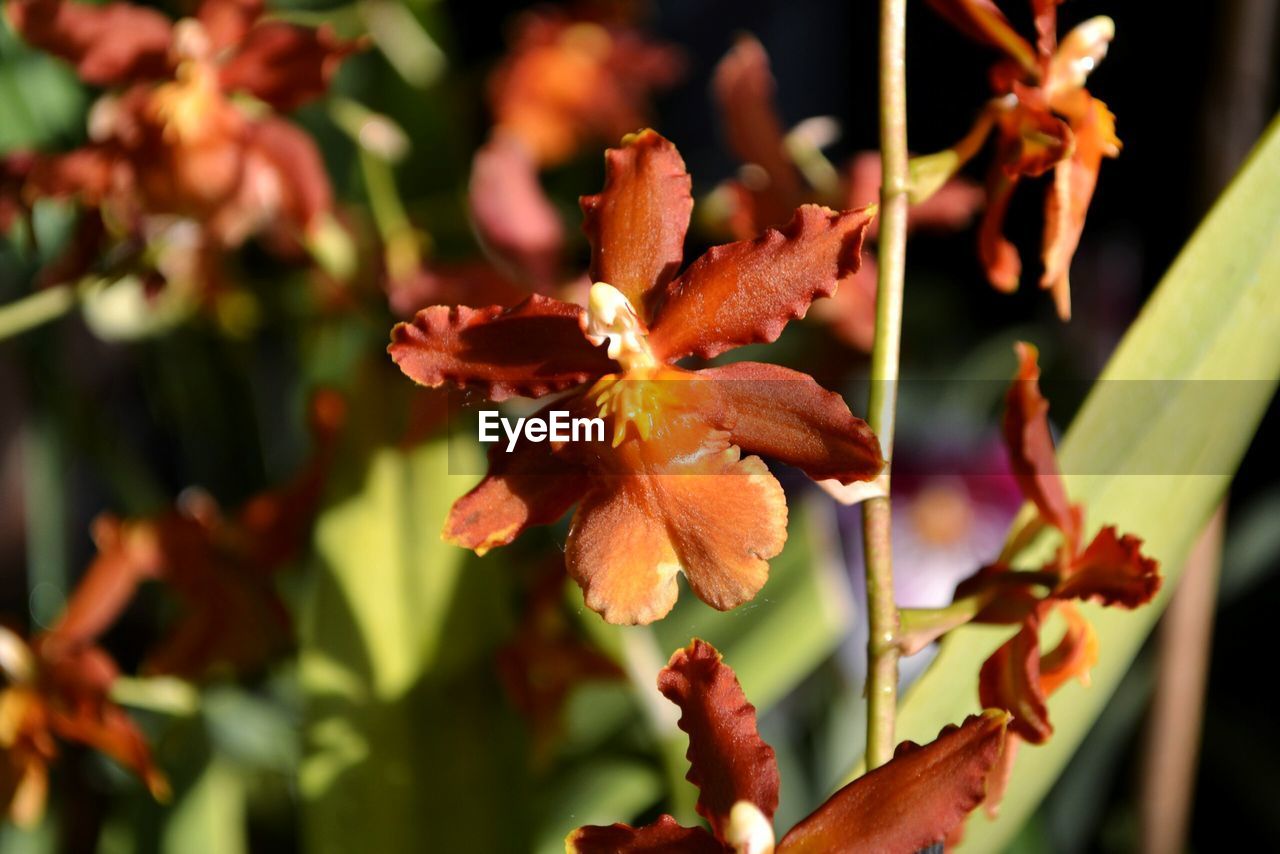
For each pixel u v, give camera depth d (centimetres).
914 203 33
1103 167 67
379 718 42
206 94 43
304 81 43
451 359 33
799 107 82
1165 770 42
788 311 32
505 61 56
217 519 44
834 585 45
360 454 43
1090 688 37
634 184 33
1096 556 33
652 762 44
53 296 43
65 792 52
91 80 44
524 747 42
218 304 47
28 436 57
